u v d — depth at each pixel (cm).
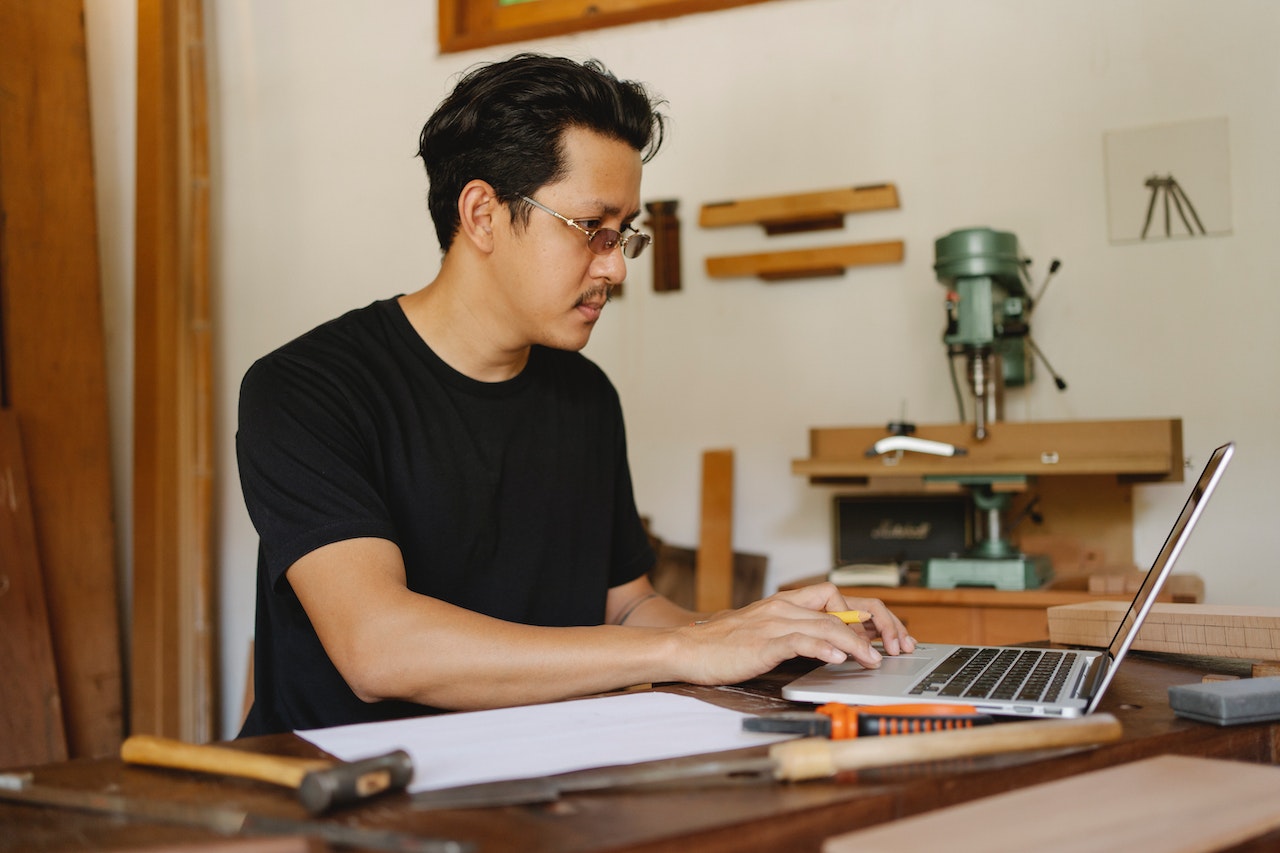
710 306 331
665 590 328
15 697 315
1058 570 285
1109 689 111
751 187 326
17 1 342
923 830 64
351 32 374
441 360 152
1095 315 290
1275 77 274
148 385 359
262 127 384
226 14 389
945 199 305
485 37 355
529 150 135
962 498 295
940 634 252
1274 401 274
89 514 352
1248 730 94
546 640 112
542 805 72
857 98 314
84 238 358
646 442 338
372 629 113
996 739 81
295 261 380
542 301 140
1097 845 62
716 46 329
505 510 157
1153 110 285
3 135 336
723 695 110
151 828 70
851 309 316
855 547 305
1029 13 297
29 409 338
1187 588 242
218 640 379
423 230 366
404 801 73
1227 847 65
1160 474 253
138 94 364
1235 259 277
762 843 68
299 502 125
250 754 82
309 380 138
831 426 318
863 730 88
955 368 304
